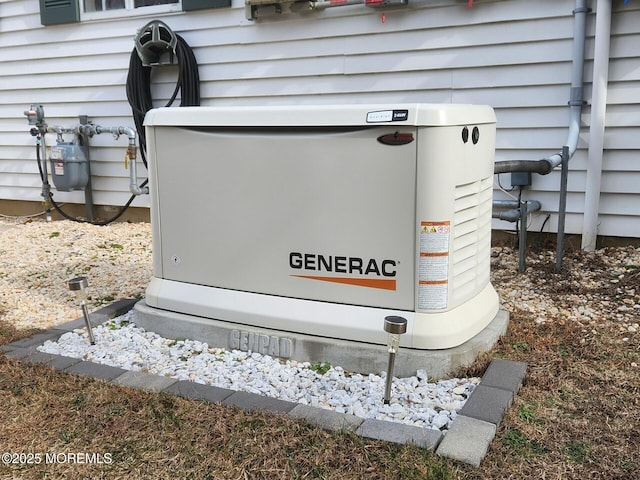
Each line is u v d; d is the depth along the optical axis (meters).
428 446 2.12
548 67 4.48
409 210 2.65
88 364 2.88
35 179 7.25
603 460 2.08
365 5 5.02
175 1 6.04
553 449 2.14
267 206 2.94
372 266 2.76
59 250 5.50
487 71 4.69
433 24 4.80
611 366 2.79
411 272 2.70
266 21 5.49
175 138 3.13
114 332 3.39
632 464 2.05
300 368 2.85
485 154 2.92
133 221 6.64
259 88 5.66
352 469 2.04
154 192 3.26
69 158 6.39
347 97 5.27
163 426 2.33
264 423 2.30
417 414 2.39
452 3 4.69
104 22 6.36
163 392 2.56
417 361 2.68
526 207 4.21
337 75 5.27
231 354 3.03
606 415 2.37
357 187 2.73
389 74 5.05
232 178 3.01
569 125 4.41
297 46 5.40
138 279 4.56
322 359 2.84
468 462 2.03
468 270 2.90
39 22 6.76
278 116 2.81
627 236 4.45
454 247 2.74
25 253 5.44
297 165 2.84
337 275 2.84
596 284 3.88
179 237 3.23
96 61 6.52
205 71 5.90
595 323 3.30
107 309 3.69
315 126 2.76
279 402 2.46
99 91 6.58
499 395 2.42
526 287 3.92
